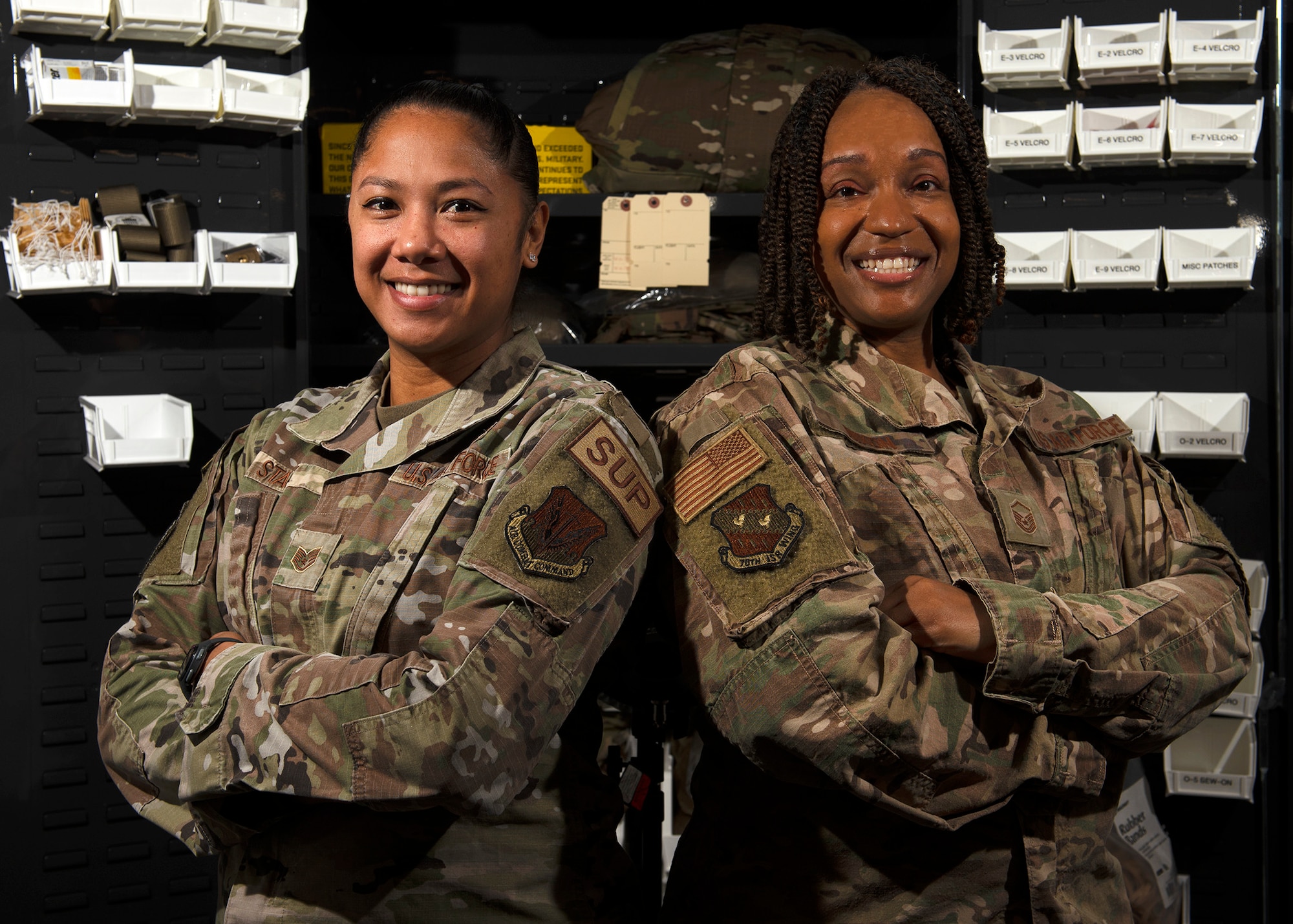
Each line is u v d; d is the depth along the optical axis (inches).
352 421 42.7
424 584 37.4
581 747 40.7
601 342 75.1
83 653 69.6
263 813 37.2
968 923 38.5
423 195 39.2
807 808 39.2
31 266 65.4
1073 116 69.6
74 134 69.3
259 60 72.4
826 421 43.6
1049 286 70.0
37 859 68.0
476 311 40.3
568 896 38.5
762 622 37.1
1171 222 70.7
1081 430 47.4
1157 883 61.0
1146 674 38.9
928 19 83.4
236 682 35.5
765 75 74.3
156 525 71.1
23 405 68.7
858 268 45.4
